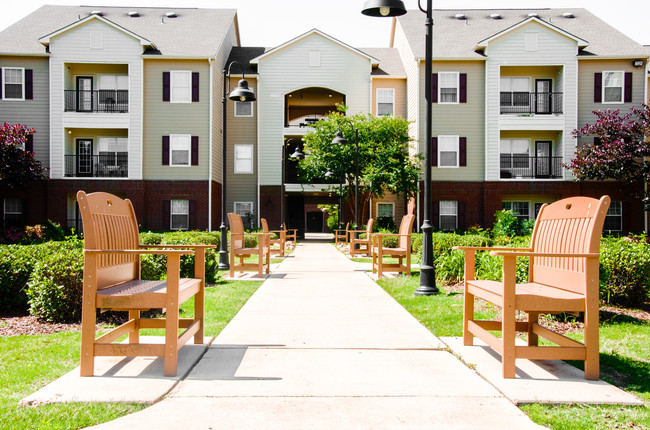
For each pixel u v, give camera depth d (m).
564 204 4.38
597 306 3.75
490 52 23.73
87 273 3.77
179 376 3.75
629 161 20.84
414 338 5.04
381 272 10.00
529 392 3.44
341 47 26.64
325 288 8.67
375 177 22.28
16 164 21.23
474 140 24.00
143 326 4.51
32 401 3.23
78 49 23.42
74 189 23.33
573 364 4.20
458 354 4.41
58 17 27.09
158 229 24.11
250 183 26.84
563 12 28.28
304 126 26.69
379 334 5.21
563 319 5.86
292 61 26.64
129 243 4.66
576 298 3.78
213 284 9.15
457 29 26.36
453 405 3.24
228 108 26.84
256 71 27.03
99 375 3.78
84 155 23.75
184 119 24.16
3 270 6.43
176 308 3.78
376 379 3.76
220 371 3.94
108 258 4.16
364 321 5.88
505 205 24.95
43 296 5.81
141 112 23.77
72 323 5.82
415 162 23.73
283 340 4.95
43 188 23.20
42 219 23.16
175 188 24.16
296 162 28.97
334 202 34.41
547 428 2.89
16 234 19.23
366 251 14.91
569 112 23.70
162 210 24.14
